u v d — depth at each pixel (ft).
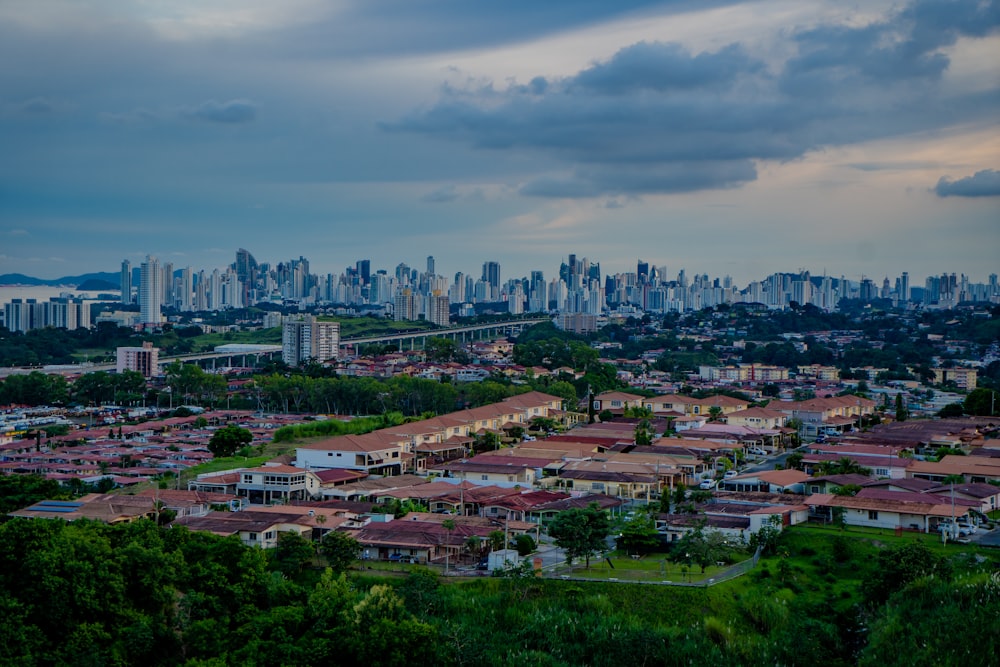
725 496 629.92
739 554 529.45
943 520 554.05
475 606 465.47
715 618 452.76
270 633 428.97
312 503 633.20
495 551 526.16
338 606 442.50
